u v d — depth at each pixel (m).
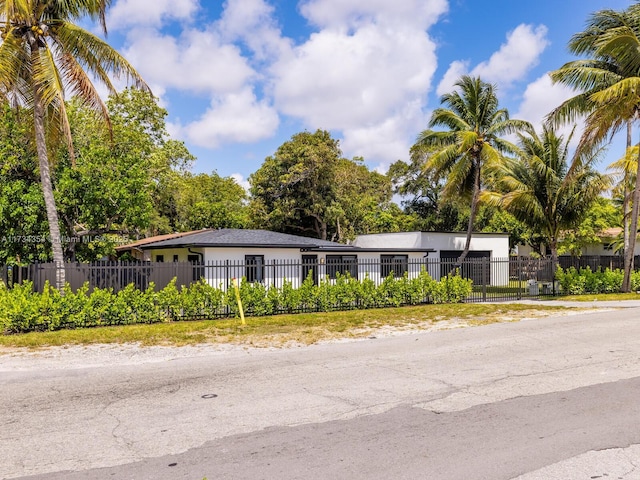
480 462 4.23
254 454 4.52
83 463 4.40
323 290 16.38
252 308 15.26
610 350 9.04
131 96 31.00
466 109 25.70
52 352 9.68
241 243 20.20
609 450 4.43
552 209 25.14
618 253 36.03
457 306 17.28
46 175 14.56
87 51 14.60
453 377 7.25
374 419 5.43
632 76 19.94
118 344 10.45
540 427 5.06
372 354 9.10
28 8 13.23
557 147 25.16
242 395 6.51
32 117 16.69
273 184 38.09
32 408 6.10
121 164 20.69
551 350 9.13
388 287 17.47
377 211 46.50
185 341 10.74
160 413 5.81
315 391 6.62
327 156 37.31
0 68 13.01
